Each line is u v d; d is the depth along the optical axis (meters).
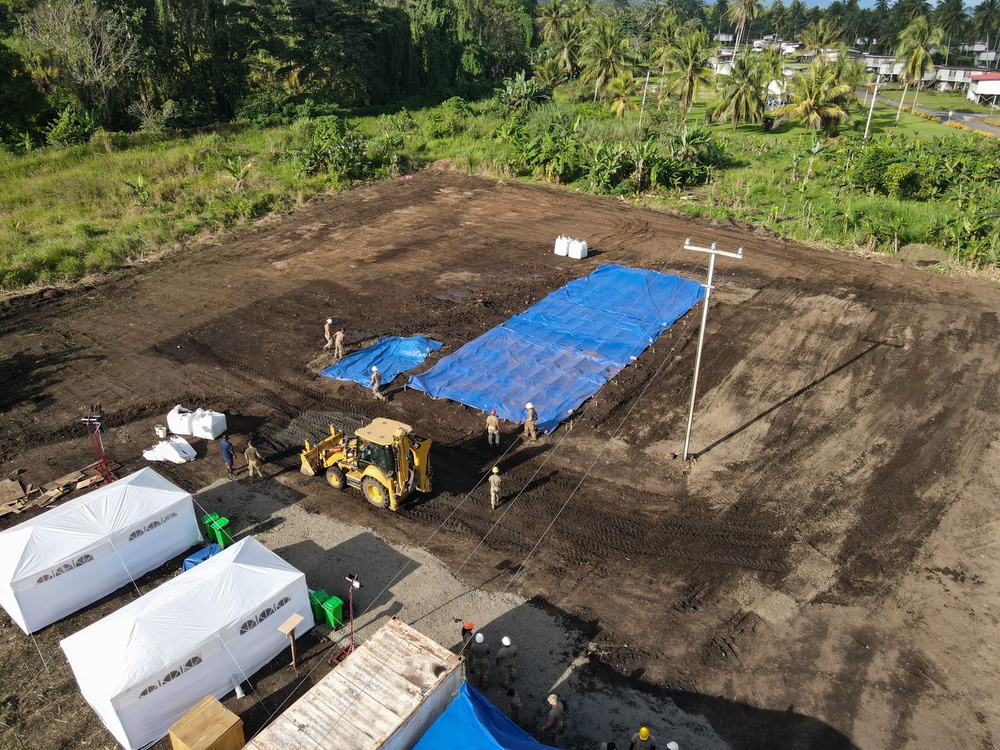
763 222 38.69
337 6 65.75
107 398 22.61
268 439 20.53
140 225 36.50
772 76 73.44
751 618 14.45
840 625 14.29
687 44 65.31
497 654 13.30
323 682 11.14
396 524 17.09
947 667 13.34
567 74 87.12
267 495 18.16
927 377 23.64
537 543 16.47
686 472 19.05
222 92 60.16
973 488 18.41
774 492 18.25
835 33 94.25
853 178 43.50
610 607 14.69
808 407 21.97
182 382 23.52
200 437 20.47
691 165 44.44
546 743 11.76
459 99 61.16
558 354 24.83
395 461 16.94
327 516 17.36
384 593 14.95
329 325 24.92
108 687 11.07
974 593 15.11
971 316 28.03
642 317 27.61
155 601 12.49
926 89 115.81
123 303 29.41
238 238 36.78
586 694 12.73
